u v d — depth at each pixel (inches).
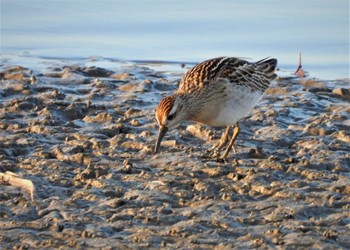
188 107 539.5
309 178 502.9
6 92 733.3
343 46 944.9
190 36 994.7
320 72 862.5
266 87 580.1
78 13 1099.9
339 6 1126.4
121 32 1017.5
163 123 530.6
